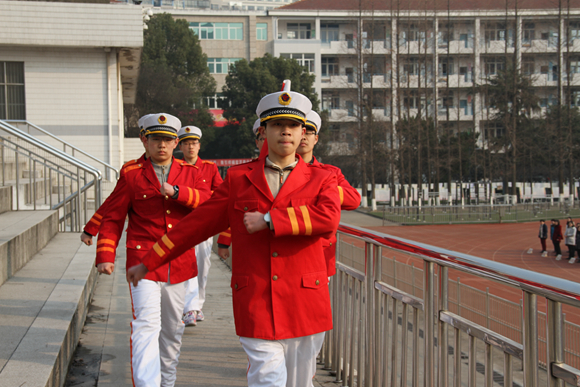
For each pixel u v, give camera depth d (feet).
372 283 10.66
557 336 5.68
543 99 186.50
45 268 18.45
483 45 183.32
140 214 11.99
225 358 14.33
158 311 11.10
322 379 13.03
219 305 20.85
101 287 22.44
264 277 7.79
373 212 131.13
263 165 8.28
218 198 8.39
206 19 186.70
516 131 148.56
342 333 12.78
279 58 160.56
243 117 157.17
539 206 127.85
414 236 95.55
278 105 7.89
